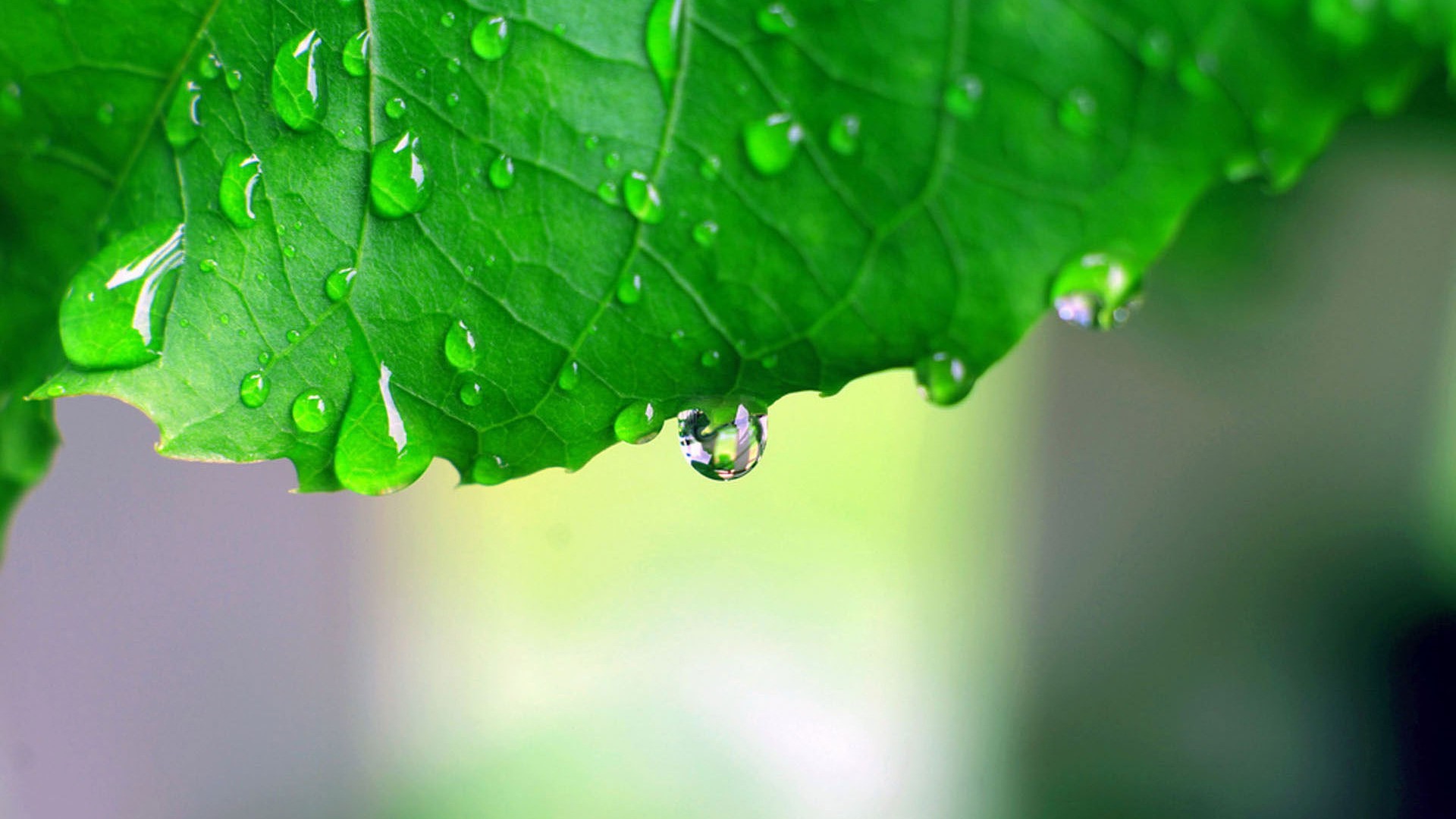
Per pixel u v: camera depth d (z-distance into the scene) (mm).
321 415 202
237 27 204
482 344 201
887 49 194
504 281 200
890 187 195
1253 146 190
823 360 197
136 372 203
